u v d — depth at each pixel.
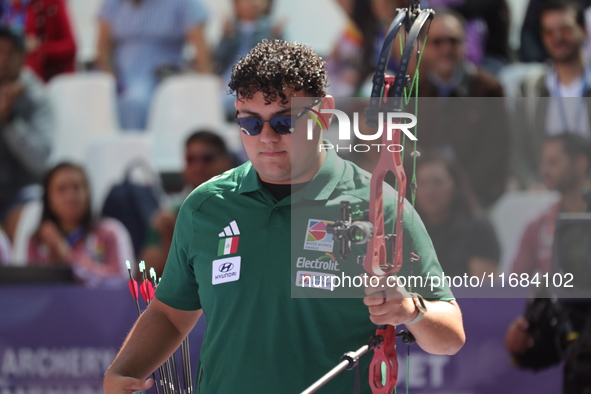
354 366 6.25
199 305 7.52
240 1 21.02
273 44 6.71
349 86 20.55
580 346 11.34
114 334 16.25
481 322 15.04
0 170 20.16
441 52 18.42
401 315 5.80
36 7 20.95
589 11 20.38
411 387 15.11
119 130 21.16
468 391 15.04
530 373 14.97
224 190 7.08
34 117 20.64
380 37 20.34
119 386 6.76
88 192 19.70
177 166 20.52
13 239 19.59
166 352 7.34
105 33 21.39
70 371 16.23
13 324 16.34
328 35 20.80
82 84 21.06
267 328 6.66
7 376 16.30
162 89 21.14
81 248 19.22
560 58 19.36
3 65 20.42
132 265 19.11
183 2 21.12
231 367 6.77
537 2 19.72
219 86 21.17
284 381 6.61
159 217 19.59
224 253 6.84
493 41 19.88
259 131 6.53
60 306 16.36
